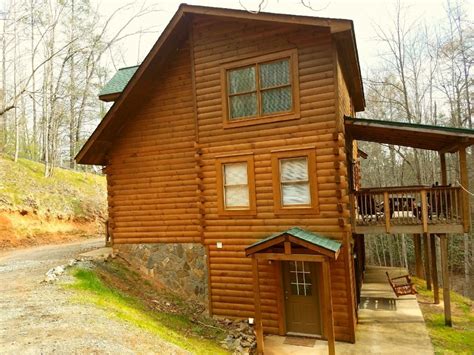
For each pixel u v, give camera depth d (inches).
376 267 719.1
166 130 457.1
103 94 517.3
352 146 504.4
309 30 364.8
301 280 376.8
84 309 281.1
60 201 799.1
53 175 902.4
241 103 401.4
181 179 449.1
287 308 382.6
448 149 437.4
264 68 389.4
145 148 469.7
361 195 411.8
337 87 353.1
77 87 1099.3
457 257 1053.2
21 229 653.9
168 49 434.3
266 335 381.7
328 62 356.5
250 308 397.1
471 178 981.2
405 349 331.9
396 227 394.9
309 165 364.2
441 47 978.1
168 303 417.1
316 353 332.2
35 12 705.0
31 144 1379.2
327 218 358.6
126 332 253.9
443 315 432.1
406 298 495.8
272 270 386.6
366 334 370.9
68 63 1058.7
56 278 362.6
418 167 825.5
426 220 383.2
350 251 365.7
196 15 419.2
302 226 369.4
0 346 208.4
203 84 417.7
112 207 488.1
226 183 410.9
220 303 413.4
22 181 778.8
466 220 373.4
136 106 466.9
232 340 350.3
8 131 1272.1
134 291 414.6
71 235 754.8
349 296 351.3
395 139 471.2
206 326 383.2
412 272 902.4
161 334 288.5
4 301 295.3
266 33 384.5
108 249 514.0
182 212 448.8
